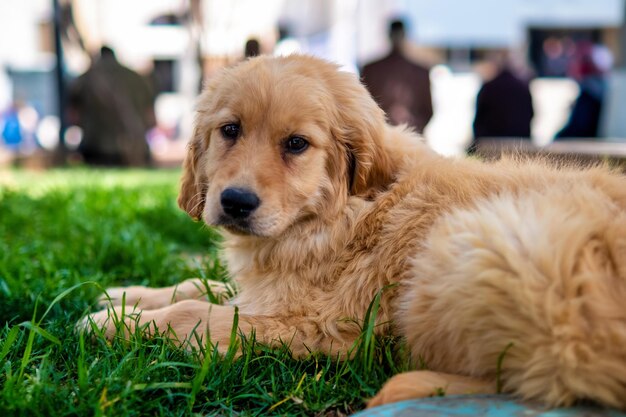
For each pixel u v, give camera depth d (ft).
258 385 2.09
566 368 1.83
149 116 10.92
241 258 2.53
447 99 12.56
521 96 7.81
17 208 4.83
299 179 2.35
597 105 6.89
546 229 1.93
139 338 2.25
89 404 1.92
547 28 12.69
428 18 12.28
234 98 2.41
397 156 2.53
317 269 2.38
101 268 3.40
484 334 1.93
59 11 10.89
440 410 1.85
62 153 11.00
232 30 11.68
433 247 2.08
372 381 2.12
